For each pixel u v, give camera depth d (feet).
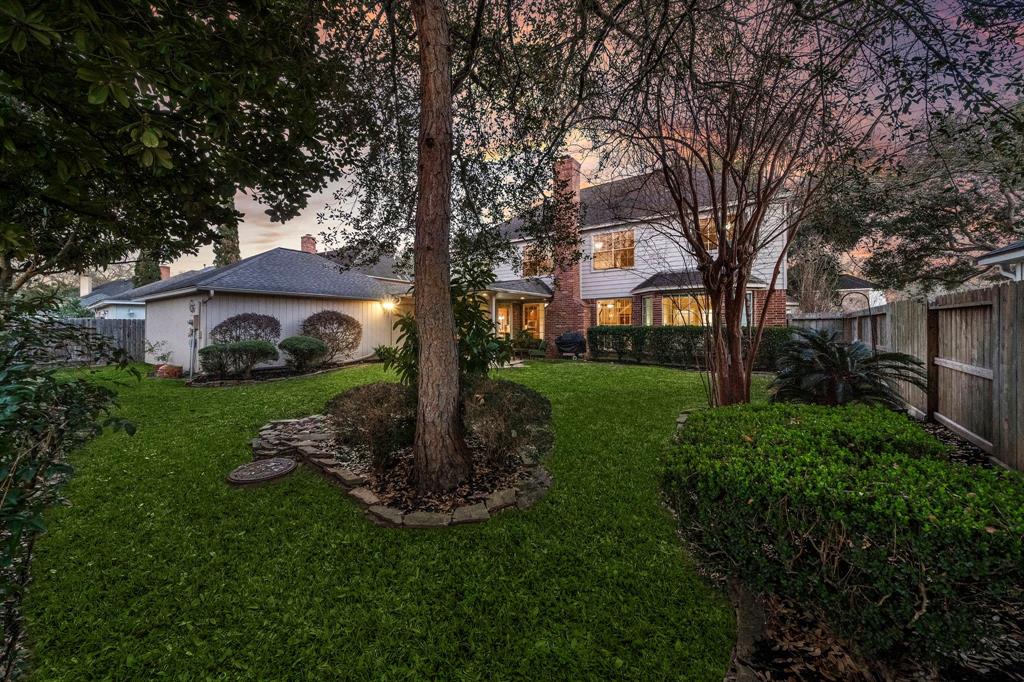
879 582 5.07
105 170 10.50
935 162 13.67
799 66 12.51
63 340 8.08
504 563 9.00
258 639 7.05
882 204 17.94
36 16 5.72
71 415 6.82
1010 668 5.74
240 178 12.39
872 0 10.05
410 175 19.72
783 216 21.02
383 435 13.33
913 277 41.55
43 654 6.77
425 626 7.32
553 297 50.47
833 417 9.52
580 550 9.37
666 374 32.96
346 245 20.17
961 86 9.71
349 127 16.12
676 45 13.21
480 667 6.50
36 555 9.29
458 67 17.63
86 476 13.41
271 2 10.53
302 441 16.31
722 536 6.58
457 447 12.40
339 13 13.99
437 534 10.12
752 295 38.63
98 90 6.40
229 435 17.80
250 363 33.50
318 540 9.96
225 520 10.88
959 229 34.09
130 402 24.17
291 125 13.35
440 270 12.12
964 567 4.63
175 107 10.18
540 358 48.24
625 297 46.37
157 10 8.39
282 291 39.32
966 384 14.03
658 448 15.46
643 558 9.06
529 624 7.30
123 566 9.01
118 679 6.33
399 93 18.04
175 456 15.31
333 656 6.73
